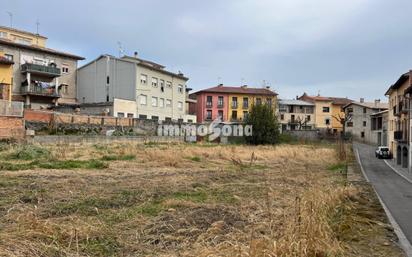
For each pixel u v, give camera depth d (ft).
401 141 107.55
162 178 46.65
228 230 22.20
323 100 273.75
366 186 54.44
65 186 36.63
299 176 54.34
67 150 74.90
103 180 42.39
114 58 169.89
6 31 168.76
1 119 82.53
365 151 169.27
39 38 182.80
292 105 267.59
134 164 61.21
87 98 176.35
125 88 167.43
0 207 26.45
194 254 17.40
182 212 27.02
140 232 21.63
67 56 170.19
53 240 18.74
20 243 17.56
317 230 19.75
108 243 19.40
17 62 149.18
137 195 33.76
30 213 23.45
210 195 35.83
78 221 22.76
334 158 102.17
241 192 37.86
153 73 177.37
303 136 207.82
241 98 238.68
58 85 166.40
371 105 249.34
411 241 23.34
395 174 82.53
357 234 24.30
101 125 118.83
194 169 59.88
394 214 32.86
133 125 130.72
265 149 118.73
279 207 28.63
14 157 60.59
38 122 100.48
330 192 34.47
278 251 16.57
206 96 235.61
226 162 75.77
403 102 116.47
